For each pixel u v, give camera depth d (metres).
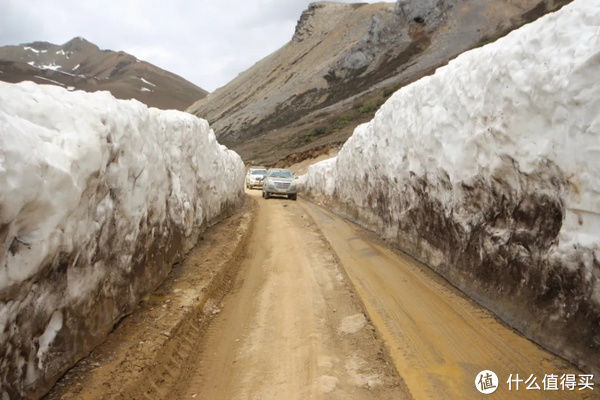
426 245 8.79
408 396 4.11
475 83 6.52
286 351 5.13
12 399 3.36
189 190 9.30
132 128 5.42
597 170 4.11
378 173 12.28
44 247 3.48
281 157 60.28
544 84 4.77
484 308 6.15
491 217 6.29
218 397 4.22
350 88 108.38
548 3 92.12
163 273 7.26
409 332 5.48
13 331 3.36
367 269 8.49
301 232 12.82
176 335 5.33
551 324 4.80
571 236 4.47
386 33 121.88
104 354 4.62
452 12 110.94
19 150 3.09
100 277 4.81
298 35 184.88
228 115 146.00
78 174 3.88
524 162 5.21
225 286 7.69
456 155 7.02
